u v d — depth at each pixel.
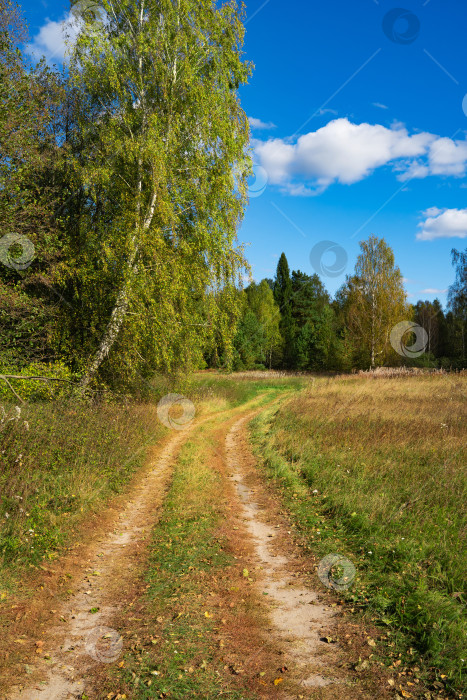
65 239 14.07
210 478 9.88
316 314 55.28
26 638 4.07
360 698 3.24
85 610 4.68
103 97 14.45
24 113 12.16
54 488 7.66
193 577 5.38
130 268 13.40
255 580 5.31
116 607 4.75
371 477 8.33
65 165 14.17
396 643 3.90
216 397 24.41
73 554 5.95
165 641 4.05
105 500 8.05
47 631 4.24
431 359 38.44
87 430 10.37
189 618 4.45
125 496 8.66
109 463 9.78
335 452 10.23
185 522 7.28
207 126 14.32
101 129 14.12
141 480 9.80
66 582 5.25
